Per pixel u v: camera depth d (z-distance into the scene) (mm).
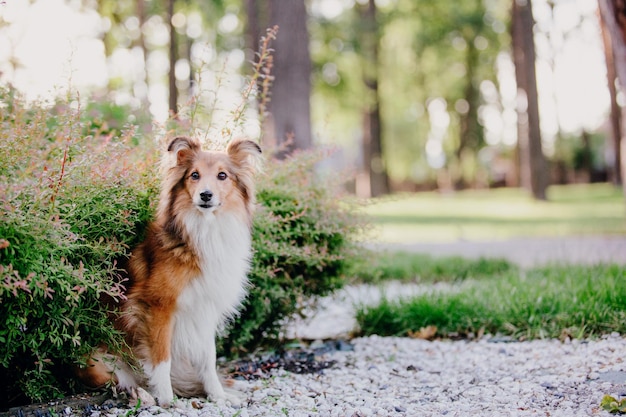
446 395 4766
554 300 6746
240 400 4617
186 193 4543
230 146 4852
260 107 6332
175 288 4438
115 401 4402
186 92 20672
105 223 4520
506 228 20203
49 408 4176
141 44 19891
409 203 34469
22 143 4539
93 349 4363
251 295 5879
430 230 20641
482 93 41125
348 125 39031
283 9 12523
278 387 5055
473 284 8203
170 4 18438
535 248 14469
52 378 4410
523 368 5359
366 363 5836
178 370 4711
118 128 8062
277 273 6137
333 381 5246
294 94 12477
